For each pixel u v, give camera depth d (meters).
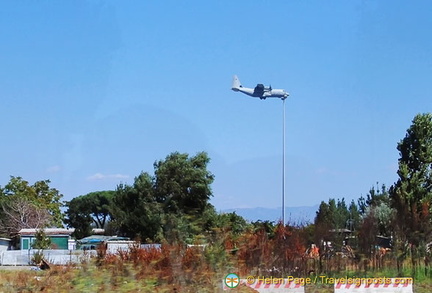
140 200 48.75
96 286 13.63
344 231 21.03
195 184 47.94
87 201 80.75
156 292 13.83
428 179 29.11
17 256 42.31
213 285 14.79
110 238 46.16
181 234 17.05
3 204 71.56
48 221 72.94
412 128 29.75
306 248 20.03
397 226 21.08
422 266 20.52
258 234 18.72
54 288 13.64
